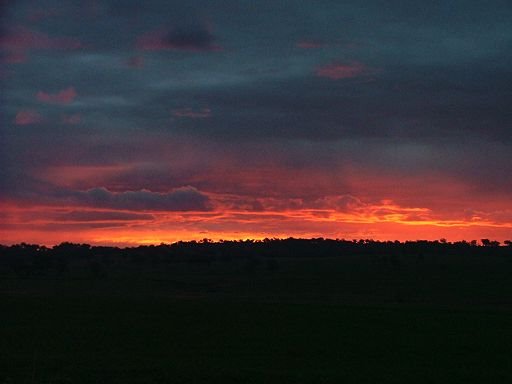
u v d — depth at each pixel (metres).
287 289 95.38
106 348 32.94
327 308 53.66
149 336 37.53
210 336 37.78
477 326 43.19
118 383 22.48
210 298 71.56
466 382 25.20
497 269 115.00
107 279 105.31
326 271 117.44
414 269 116.94
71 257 136.75
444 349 33.69
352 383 24.06
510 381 25.56
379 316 48.25
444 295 86.00
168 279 107.31
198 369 25.31
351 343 35.44
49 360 27.03
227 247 153.75
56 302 55.09
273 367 27.47
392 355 31.78
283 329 41.09
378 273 113.00
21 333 38.12
